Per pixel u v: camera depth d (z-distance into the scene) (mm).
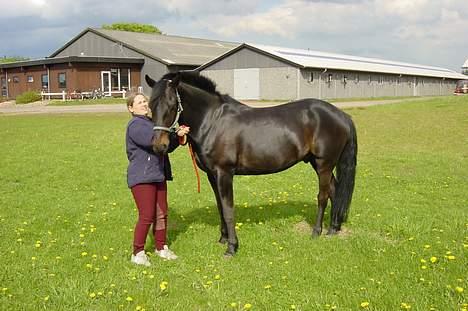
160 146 4902
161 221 5574
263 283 4754
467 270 4887
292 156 5801
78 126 20406
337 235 6289
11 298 4477
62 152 13789
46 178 10328
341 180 6207
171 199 8438
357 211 7332
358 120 19516
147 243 6086
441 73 62688
